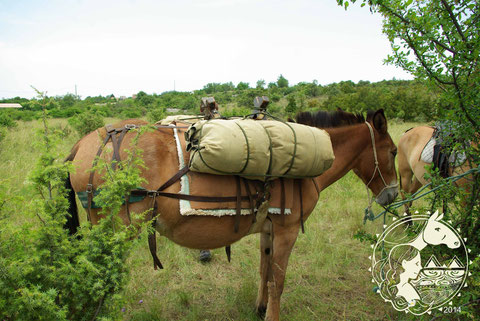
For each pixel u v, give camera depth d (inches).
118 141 100.3
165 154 100.9
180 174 98.9
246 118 114.6
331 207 230.7
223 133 92.4
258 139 95.2
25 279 73.9
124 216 97.3
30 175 79.7
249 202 105.1
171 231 104.0
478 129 97.1
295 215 117.7
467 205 107.0
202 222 102.3
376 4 95.7
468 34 90.9
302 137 101.5
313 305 137.6
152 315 127.3
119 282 81.7
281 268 119.8
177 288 147.6
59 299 79.5
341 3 92.3
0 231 74.9
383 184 145.8
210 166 93.4
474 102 92.9
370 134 139.1
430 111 127.3
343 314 131.7
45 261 77.8
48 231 77.9
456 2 89.1
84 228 84.2
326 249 180.2
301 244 184.1
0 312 71.9
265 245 128.5
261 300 133.3
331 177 136.1
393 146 144.7
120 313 84.7
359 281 153.1
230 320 130.8
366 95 864.9
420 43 94.8
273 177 103.2
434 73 97.1
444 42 95.0
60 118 748.0
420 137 205.5
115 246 79.3
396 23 96.3
